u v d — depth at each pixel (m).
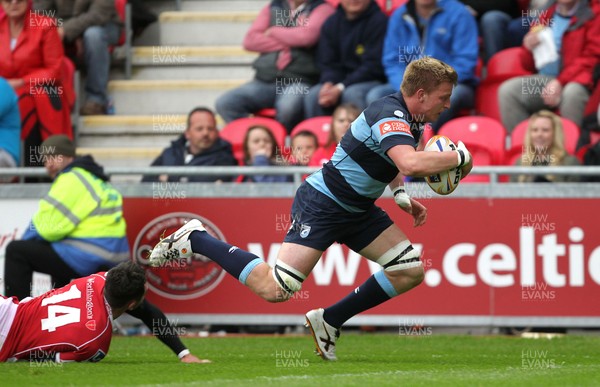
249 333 29.05
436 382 16.58
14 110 31.20
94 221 26.45
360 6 32.88
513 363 21.28
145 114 39.16
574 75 32.38
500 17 34.38
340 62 33.47
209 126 30.84
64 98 34.41
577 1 32.72
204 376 17.81
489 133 31.72
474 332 29.22
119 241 26.73
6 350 19.61
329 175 19.69
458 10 32.75
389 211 27.83
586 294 27.34
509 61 33.69
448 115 32.59
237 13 40.88
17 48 33.53
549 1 33.28
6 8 33.41
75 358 19.75
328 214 19.67
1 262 28.14
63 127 34.28
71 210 26.33
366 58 33.00
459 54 32.78
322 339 21.33
